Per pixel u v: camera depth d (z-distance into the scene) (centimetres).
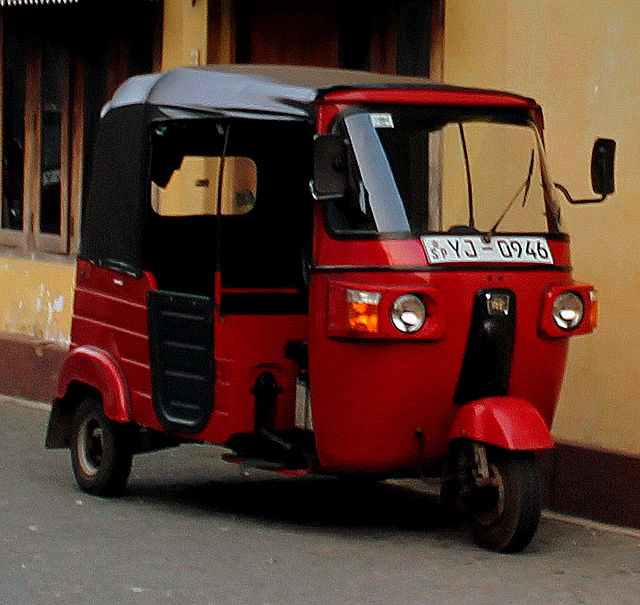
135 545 866
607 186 903
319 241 863
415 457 866
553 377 883
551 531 949
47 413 1408
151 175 980
